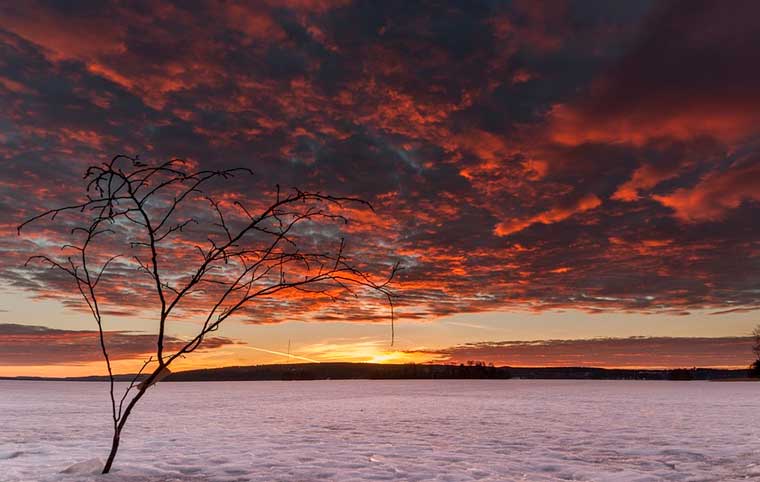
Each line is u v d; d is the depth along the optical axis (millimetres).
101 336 4449
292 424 10305
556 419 11352
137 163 4039
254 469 5074
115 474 4641
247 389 36469
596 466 5461
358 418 11812
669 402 17453
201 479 4539
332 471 4984
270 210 4098
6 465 5211
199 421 11070
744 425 9859
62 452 6324
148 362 4625
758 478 4816
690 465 5543
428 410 14367
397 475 4816
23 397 22969
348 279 4004
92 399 21375
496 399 20344
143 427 9711
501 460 5797
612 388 33281
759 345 57219
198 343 4465
